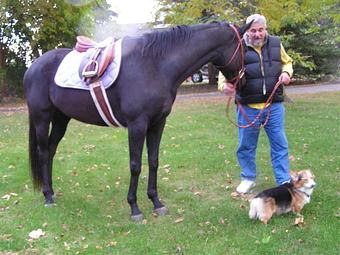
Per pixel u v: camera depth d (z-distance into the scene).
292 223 3.48
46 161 4.23
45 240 3.42
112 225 3.67
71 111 3.89
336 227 3.39
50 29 15.30
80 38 4.00
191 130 7.90
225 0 9.31
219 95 15.05
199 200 4.26
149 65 3.48
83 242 3.37
